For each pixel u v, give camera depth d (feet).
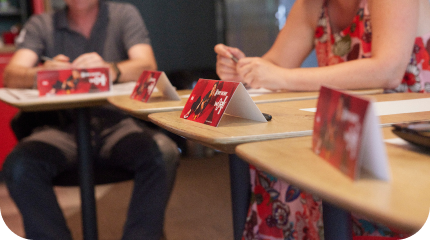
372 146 1.11
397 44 3.49
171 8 13.50
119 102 3.43
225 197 8.09
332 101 1.37
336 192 1.02
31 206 4.42
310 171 1.21
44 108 4.00
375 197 0.98
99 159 5.03
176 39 13.67
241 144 1.59
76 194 8.88
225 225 6.73
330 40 4.63
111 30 6.44
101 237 6.47
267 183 4.02
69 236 4.61
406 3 3.50
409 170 1.20
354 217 3.09
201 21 13.96
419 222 0.83
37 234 4.41
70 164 5.00
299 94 3.47
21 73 5.47
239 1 13.42
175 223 6.91
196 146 11.47
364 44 4.15
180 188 8.79
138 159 4.76
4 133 10.68
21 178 4.41
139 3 13.09
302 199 3.72
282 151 1.46
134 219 4.66
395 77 3.52
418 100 2.68
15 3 12.81
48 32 6.43
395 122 1.90
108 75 4.57
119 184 9.41
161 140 4.90
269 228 4.07
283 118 2.17
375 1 3.68
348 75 3.53
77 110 4.66
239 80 4.42
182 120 2.34
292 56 4.99
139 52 6.27
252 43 13.24
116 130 5.24
